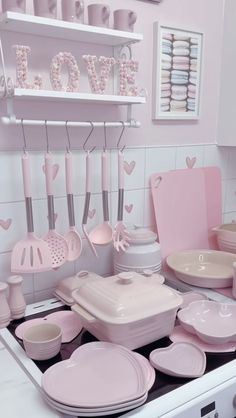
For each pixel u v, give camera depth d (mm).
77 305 950
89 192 1168
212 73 1490
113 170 1298
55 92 963
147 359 869
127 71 1112
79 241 1155
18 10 917
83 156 1223
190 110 1438
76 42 1135
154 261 1229
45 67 1095
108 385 759
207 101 1505
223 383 821
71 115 1173
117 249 1222
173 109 1387
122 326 854
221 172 1623
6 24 947
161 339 962
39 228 1177
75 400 706
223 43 1478
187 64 1388
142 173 1376
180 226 1479
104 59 1061
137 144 1345
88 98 1020
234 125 1493
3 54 1023
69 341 952
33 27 974
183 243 1491
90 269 1312
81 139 1210
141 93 1301
